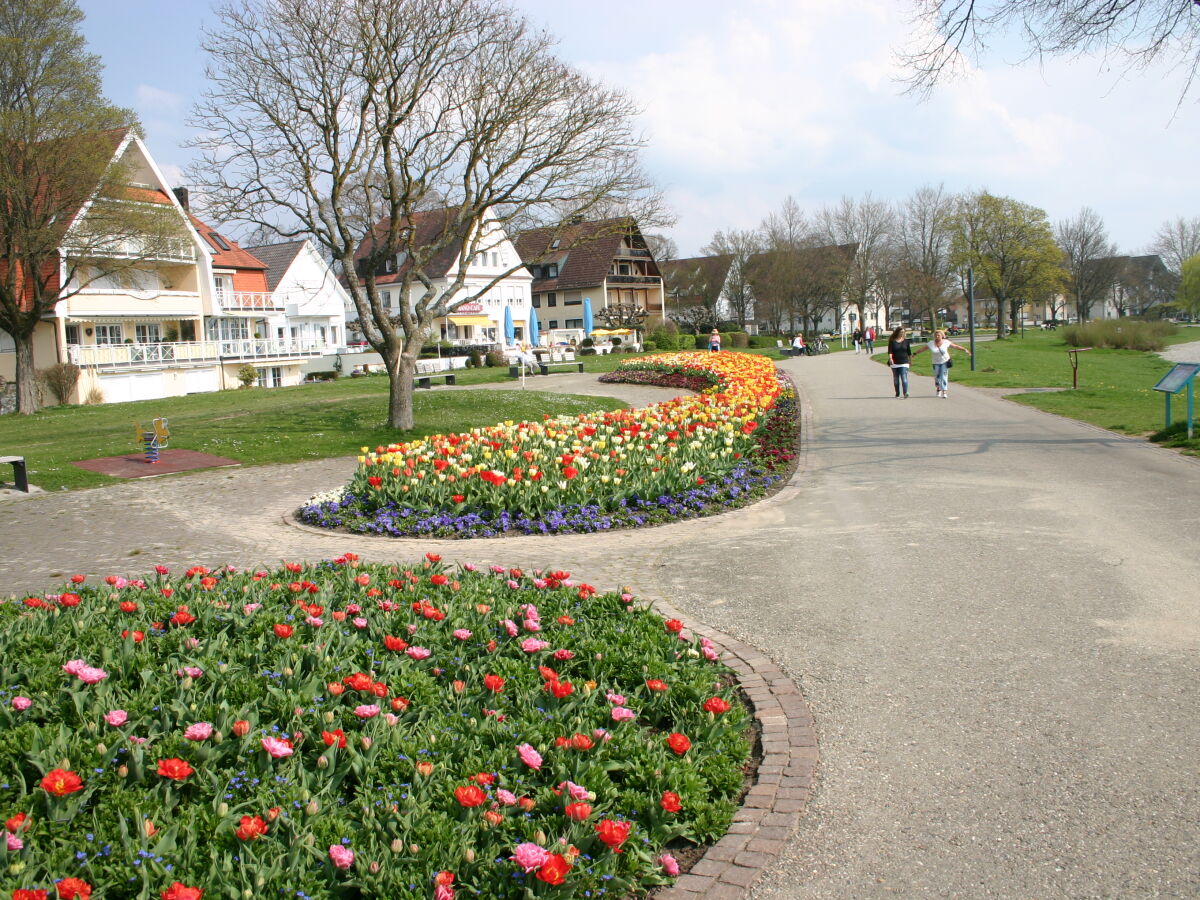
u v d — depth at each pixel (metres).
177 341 52.16
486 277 79.50
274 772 4.11
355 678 4.65
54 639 5.63
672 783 4.30
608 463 12.38
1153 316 130.38
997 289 78.12
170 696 4.80
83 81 36.62
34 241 36.22
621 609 6.85
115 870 3.32
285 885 3.31
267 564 9.80
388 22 20.28
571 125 22.59
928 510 11.27
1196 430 16.16
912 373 36.81
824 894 3.76
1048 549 9.07
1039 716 5.29
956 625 6.93
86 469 17.84
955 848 4.04
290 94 20.64
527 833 3.75
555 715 4.75
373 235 22.42
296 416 26.42
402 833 3.69
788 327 110.81
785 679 6.03
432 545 10.61
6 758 4.01
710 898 3.75
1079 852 3.96
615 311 83.75
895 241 91.62
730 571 8.91
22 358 38.41
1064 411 21.42
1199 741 4.89
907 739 5.10
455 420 25.38
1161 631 6.56
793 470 15.07
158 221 38.62
